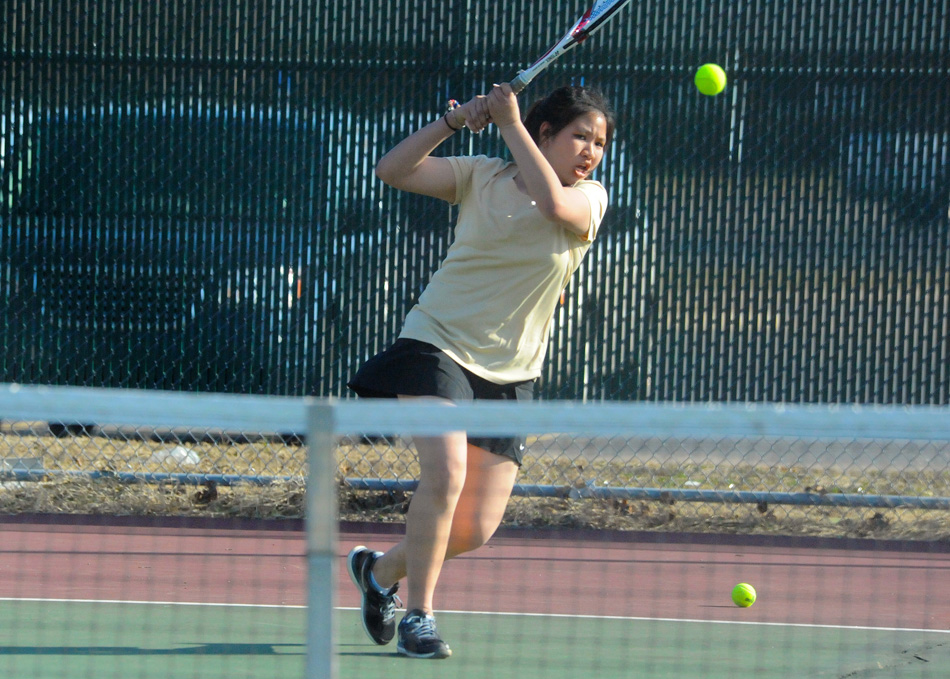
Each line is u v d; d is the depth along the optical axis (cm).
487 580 1750
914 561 1975
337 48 2636
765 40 2491
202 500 2266
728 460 2262
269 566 1842
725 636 1427
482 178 1223
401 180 1216
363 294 2659
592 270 2534
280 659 1251
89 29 2700
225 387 2709
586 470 2267
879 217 2491
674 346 2527
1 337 2753
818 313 2502
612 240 2528
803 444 2094
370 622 1295
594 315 2534
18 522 2153
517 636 1387
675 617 1533
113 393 774
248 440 2516
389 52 2620
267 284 2684
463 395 1188
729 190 2508
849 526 2194
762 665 1270
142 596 1606
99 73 2708
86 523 2158
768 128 2502
